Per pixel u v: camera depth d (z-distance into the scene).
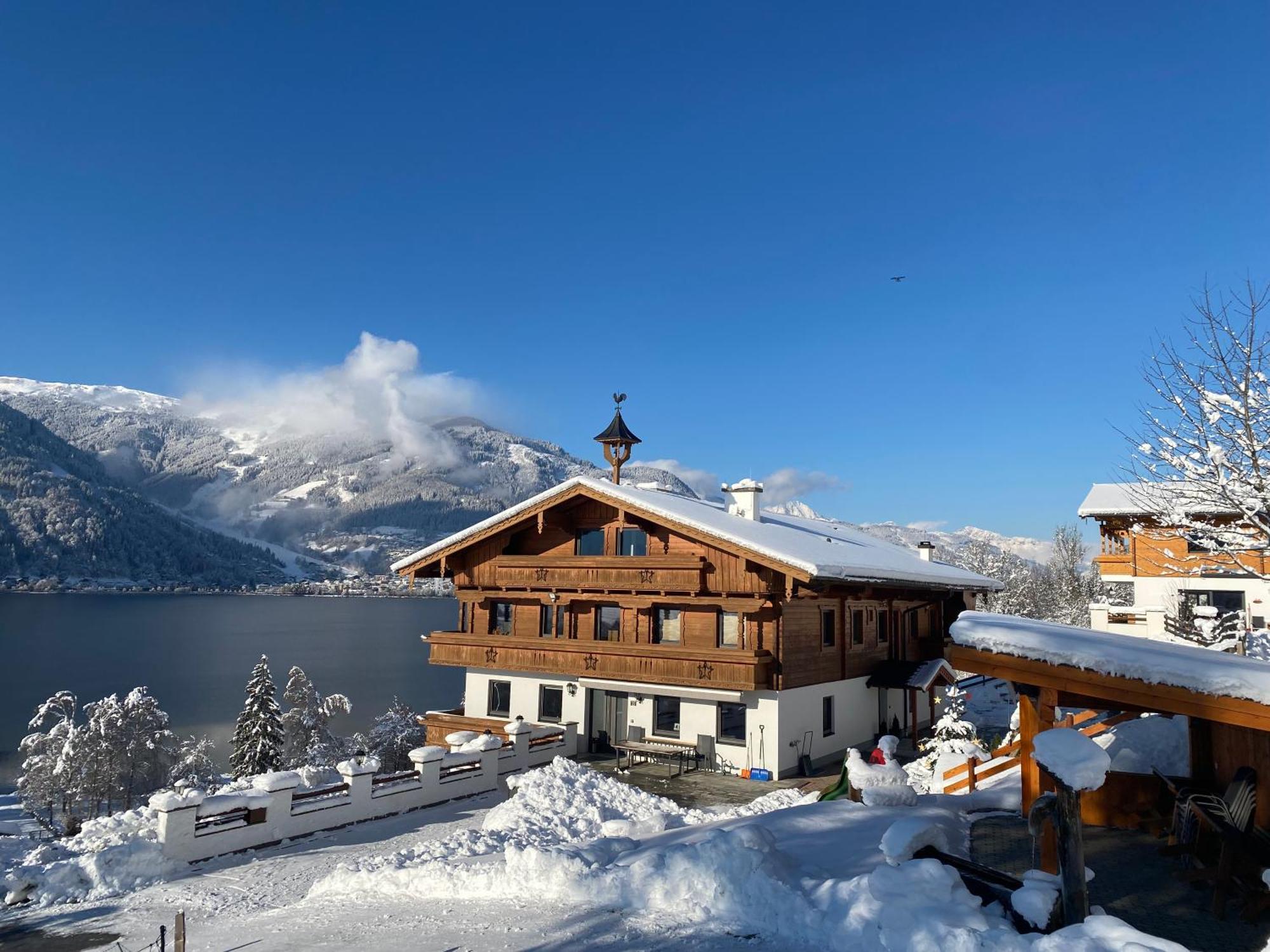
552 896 9.16
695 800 19.11
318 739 58.28
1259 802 8.35
